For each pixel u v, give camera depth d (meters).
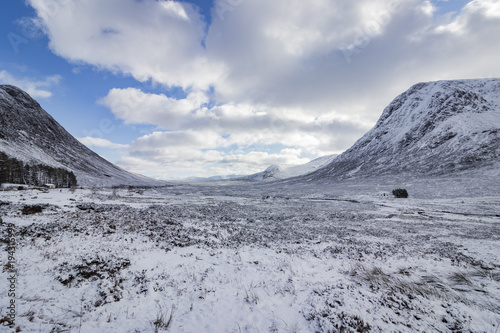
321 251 13.77
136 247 11.28
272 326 5.96
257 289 8.11
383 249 14.36
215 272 9.38
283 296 7.66
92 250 9.88
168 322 5.77
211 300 7.11
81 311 5.87
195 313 6.33
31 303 5.78
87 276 7.64
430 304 7.36
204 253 11.81
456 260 12.18
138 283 7.73
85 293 6.73
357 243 15.85
